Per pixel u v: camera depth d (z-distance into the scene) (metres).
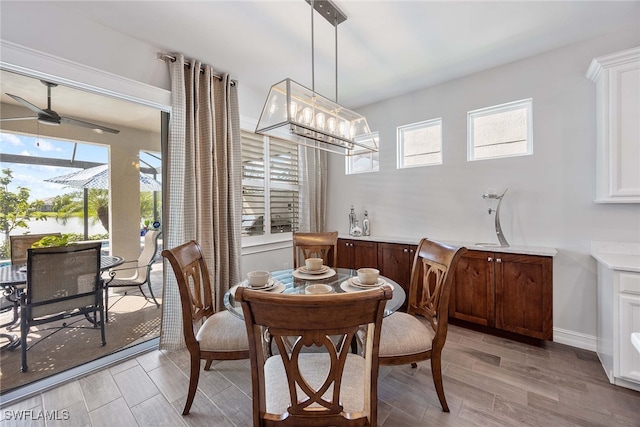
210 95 2.69
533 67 2.58
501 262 2.43
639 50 1.91
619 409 1.60
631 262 1.89
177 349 2.37
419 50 2.47
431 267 1.88
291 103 1.75
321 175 4.14
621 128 2.00
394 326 1.72
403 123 3.45
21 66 1.75
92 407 1.68
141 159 2.76
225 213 2.83
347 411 1.06
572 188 2.40
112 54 2.14
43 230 2.35
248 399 1.75
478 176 2.90
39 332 2.22
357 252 3.40
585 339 2.33
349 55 2.55
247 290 0.90
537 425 1.50
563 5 1.92
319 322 0.88
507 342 2.43
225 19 2.04
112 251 2.82
